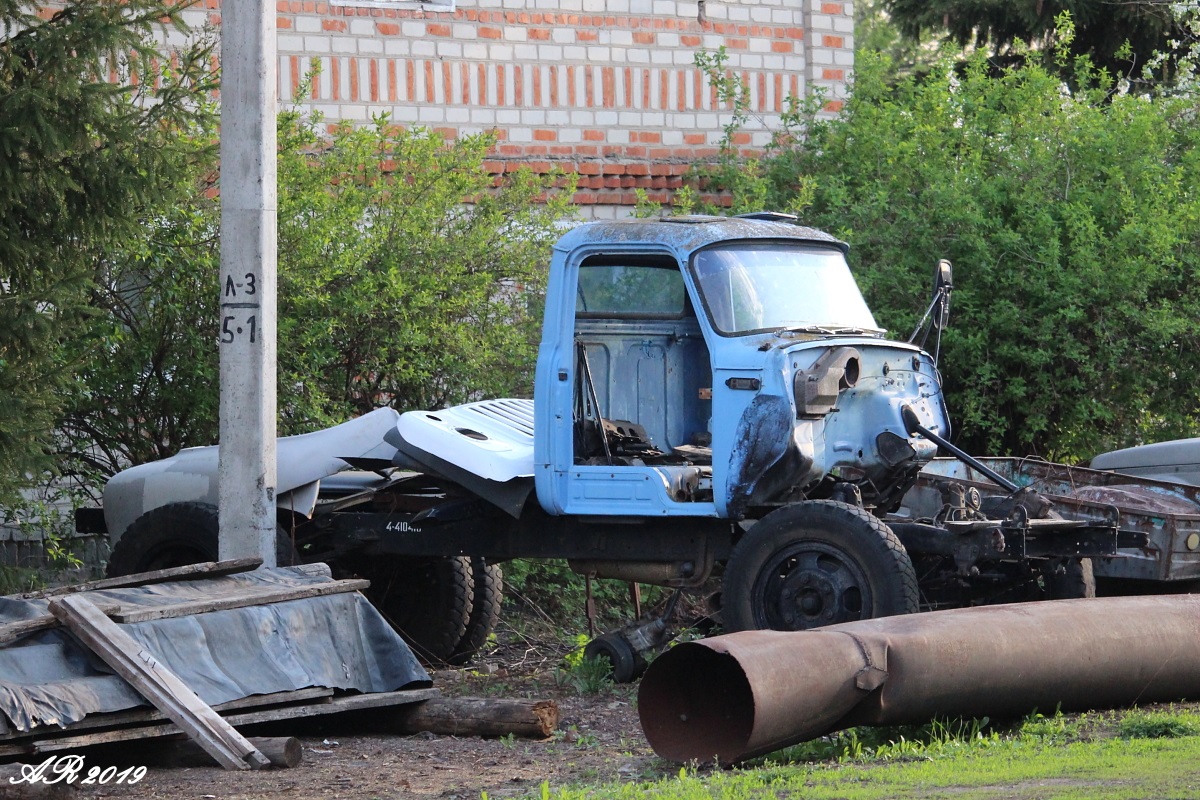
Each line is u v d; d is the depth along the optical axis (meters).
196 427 39.03
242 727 25.03
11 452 30.30
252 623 24.41
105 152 31.78
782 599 26.95
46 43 30.72
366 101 47.94
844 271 31.02
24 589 36.12
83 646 22.64
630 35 51.38
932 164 45.50
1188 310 44.12
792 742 21.11
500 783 21.19
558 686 30.08
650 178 50.88
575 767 22.25
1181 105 48.44
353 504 33.34
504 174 49.09
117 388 38.22
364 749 24.09
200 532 31.61
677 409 30.80
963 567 26.91
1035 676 22.61
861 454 28.69
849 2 54.41
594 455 29.75
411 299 39.06
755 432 27.50
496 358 40.78
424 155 41.62
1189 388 45.56
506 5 49.88
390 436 31.05
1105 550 27.66
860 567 25.98
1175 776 18.11
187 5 34.19
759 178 48.72
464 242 40.56
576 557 30.53
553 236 42.44
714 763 20.73
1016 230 45.28
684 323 30.75
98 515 35.88
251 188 30.20
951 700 21.97
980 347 43.84
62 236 32.16
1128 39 66.56
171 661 23.12
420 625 34.84
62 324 31.16
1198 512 32.06
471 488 30.16
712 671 22.11
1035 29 67.81
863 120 47.78
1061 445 46.41
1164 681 24.20
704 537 29.38
